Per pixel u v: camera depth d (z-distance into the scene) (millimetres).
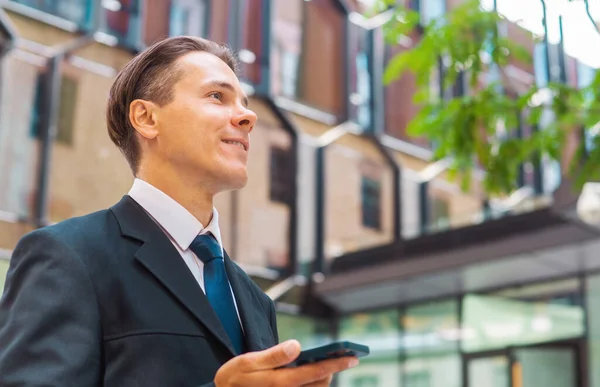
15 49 7578
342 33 10656
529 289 8828
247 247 9180
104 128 8008
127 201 1059
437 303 9461
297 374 786
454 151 3195
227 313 1029
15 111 7465
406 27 3777
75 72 7949
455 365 9023
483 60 3309
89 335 894
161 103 1091
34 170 7484
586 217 7875
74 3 8094
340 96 10492
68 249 944
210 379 909
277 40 9977
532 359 8492
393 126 10789
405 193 10562
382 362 9602
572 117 2877
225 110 1088
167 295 951
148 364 893
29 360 856
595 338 8148
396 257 9531
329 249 9883
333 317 9961
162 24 8758
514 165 2990
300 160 9852
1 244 7145
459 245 9000
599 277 8297
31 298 906
